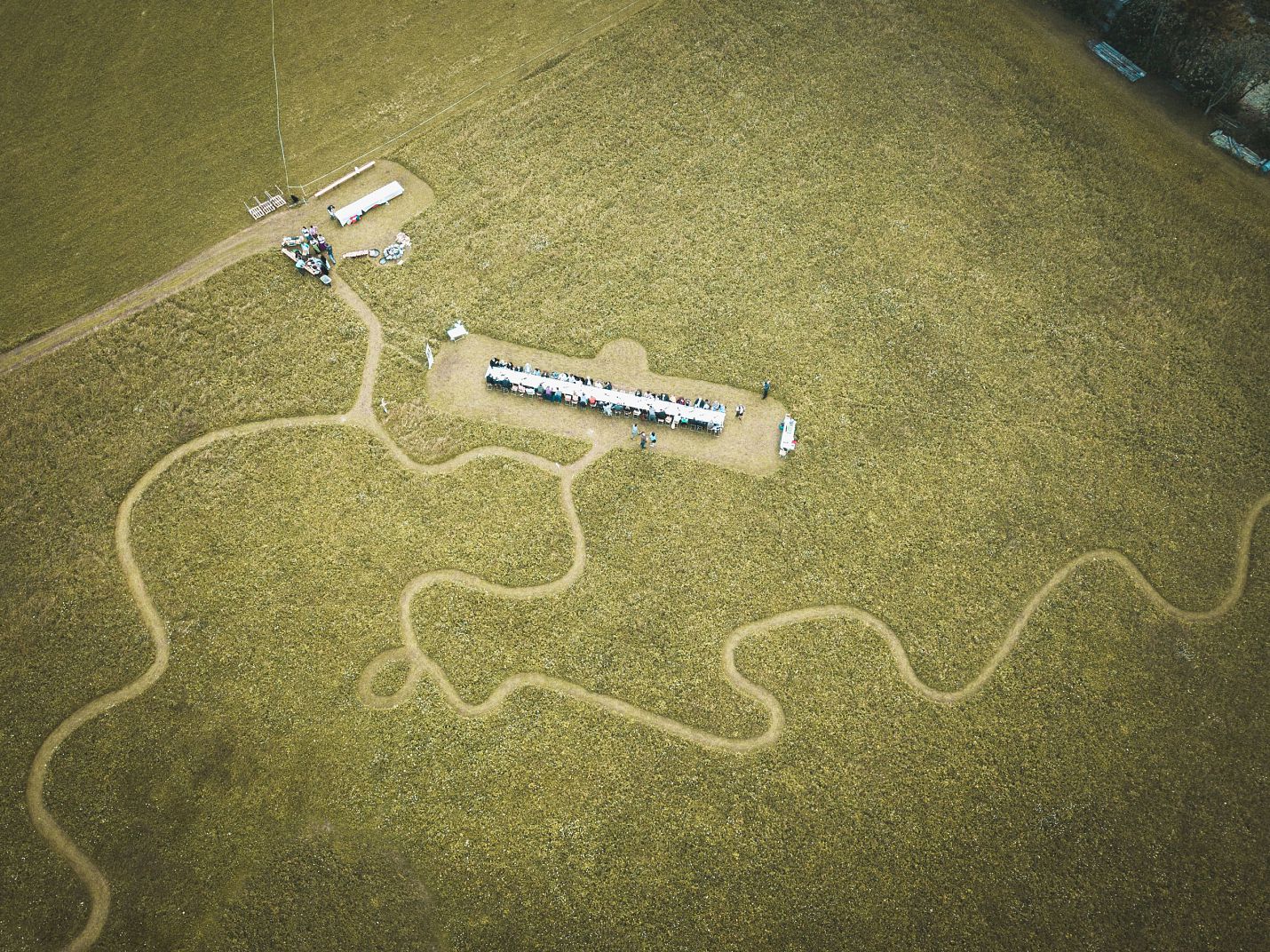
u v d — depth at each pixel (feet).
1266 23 272.31
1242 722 199.62
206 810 186.80
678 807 189.26
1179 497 222.69
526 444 225.76
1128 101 278.67
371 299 241.96
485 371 235.20
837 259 251.39
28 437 221.25
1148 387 235.61
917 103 277.44
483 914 179.01
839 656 204.64
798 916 180.14
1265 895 184.03
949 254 253.03
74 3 288.51
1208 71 271.49
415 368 233.55
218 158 262.47
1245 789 193.26
